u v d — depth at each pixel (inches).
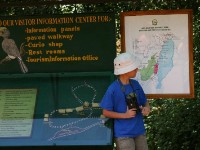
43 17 255.3
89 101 240.2
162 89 249.1
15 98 246.4
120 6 294.5
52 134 229.6
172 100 336.5
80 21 253.4
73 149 223.6
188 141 319.0
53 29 255.0
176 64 248.4
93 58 253.0
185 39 248.1
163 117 339.6
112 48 252.2
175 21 248.2
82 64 253.8
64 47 254.7
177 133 323.0
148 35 249.3
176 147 324.5
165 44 249.0
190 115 318.7
